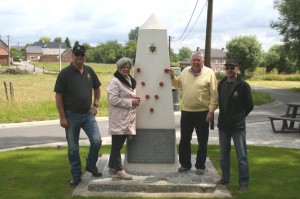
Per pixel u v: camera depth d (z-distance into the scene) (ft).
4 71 212.84
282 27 124.57
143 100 22.75
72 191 20.43
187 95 21.85
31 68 311.68
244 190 20.39
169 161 22.91
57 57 469.57
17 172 23.72
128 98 20.98
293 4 120.37
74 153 20.93
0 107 55.98
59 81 20.38
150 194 19.95
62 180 22.12
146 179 21.26
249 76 234.58
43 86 123.95
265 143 35.63
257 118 56.24
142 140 22.90
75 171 21.06
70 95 20.45
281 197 19.49
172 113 22.82
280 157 28.35
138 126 22.89
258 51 233.14
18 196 19.44
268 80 214.48
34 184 21.39
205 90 21.67
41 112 57.31
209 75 21.72
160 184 20.34
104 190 20.35
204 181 21.07
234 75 19.84
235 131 20.20
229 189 20.80
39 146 33.78
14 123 49.60
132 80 21.40
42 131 43.86
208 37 55.06
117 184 20.38
